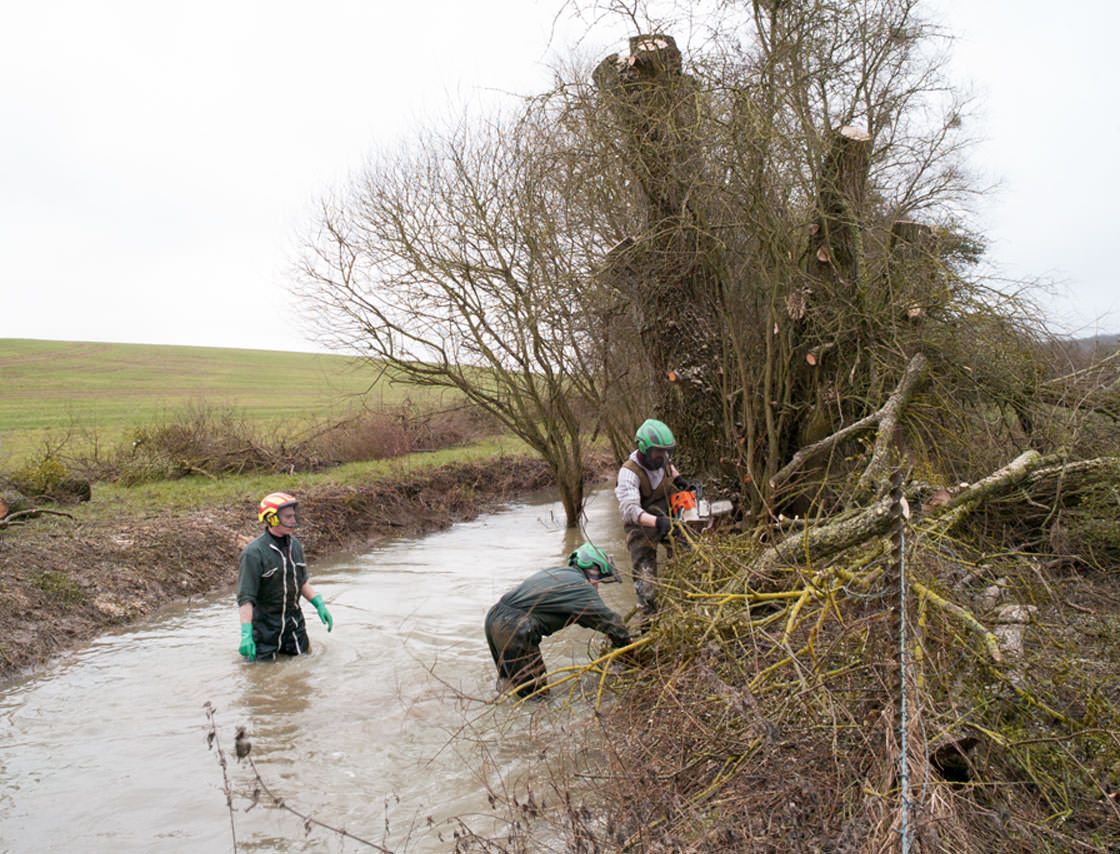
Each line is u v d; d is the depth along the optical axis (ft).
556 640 23.09
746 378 28.30
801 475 27.66
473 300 40.34
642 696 15.52
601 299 36.29
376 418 60.54
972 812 10.34
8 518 31.42
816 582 15.06
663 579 19.25
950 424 25.68
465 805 13.87
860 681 12.75
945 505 19.26
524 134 36.37
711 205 27.76
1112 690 13.16
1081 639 15.21
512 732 16.78
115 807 13.96
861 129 26.37
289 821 13.46
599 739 15.74
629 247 29.01
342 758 15.75
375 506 44.09
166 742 16.63
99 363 161.38
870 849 9.26
